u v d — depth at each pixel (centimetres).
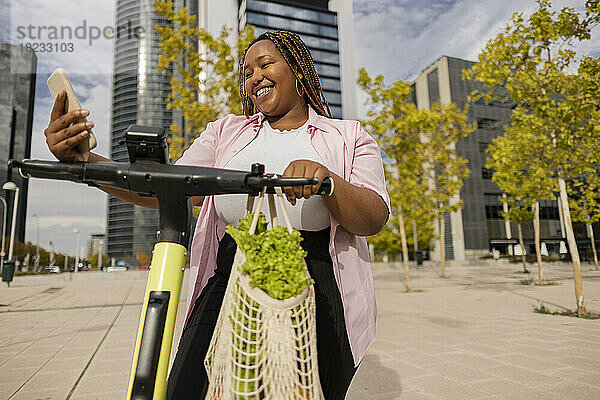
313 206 114
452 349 468
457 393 320
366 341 118
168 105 1009
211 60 1017
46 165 90
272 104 128
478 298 974
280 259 83
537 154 783
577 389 327
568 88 677
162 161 90
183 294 886
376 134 1215
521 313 736
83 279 2100
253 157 125
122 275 2145
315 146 123
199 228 130
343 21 7112
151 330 79
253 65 130
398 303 915
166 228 88
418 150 1305
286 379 79
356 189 98
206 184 86
